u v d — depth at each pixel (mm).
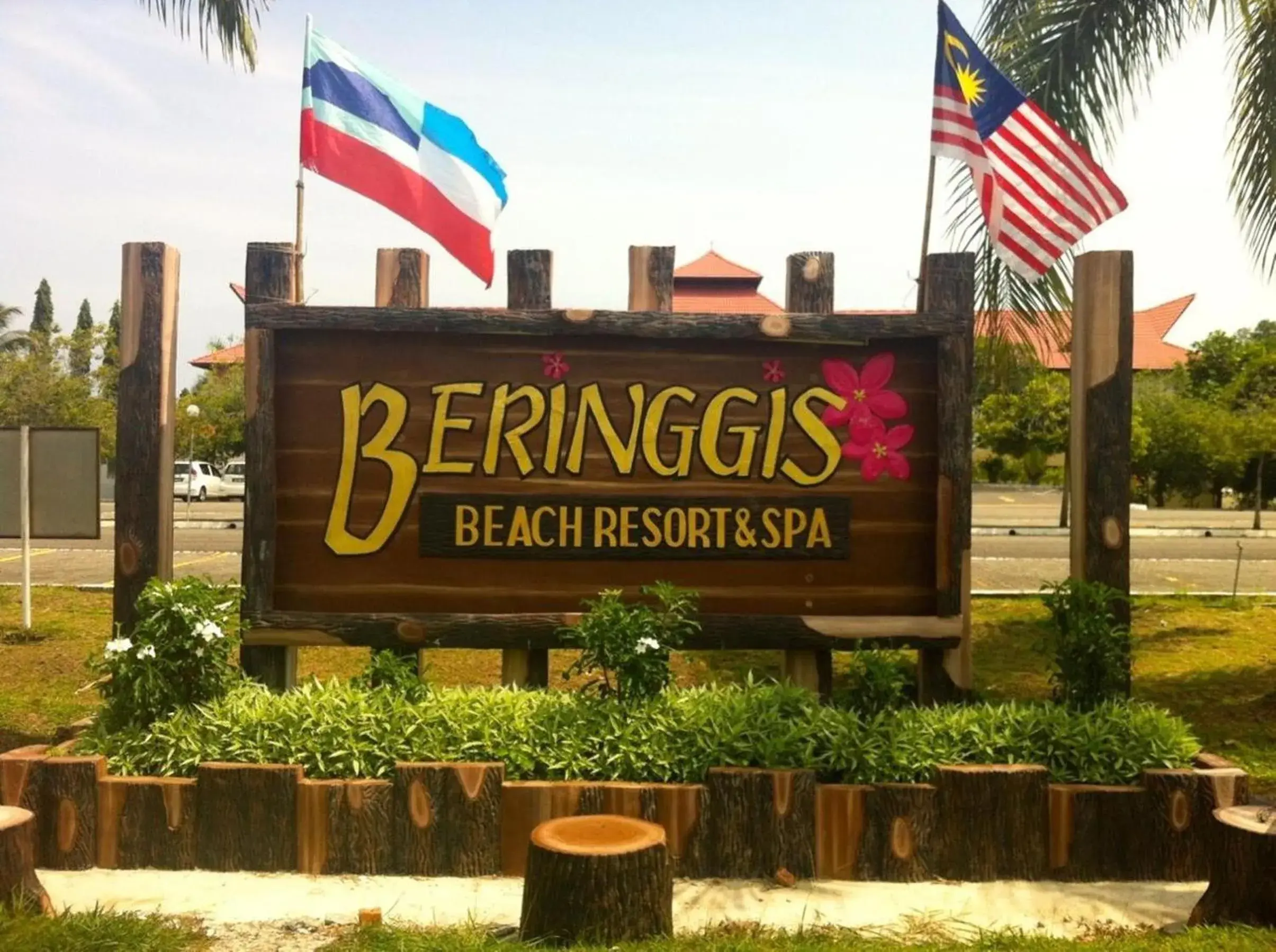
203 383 37656
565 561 5641
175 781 4586
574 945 3564
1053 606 5336
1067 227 5859
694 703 4938
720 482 5668
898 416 5676
